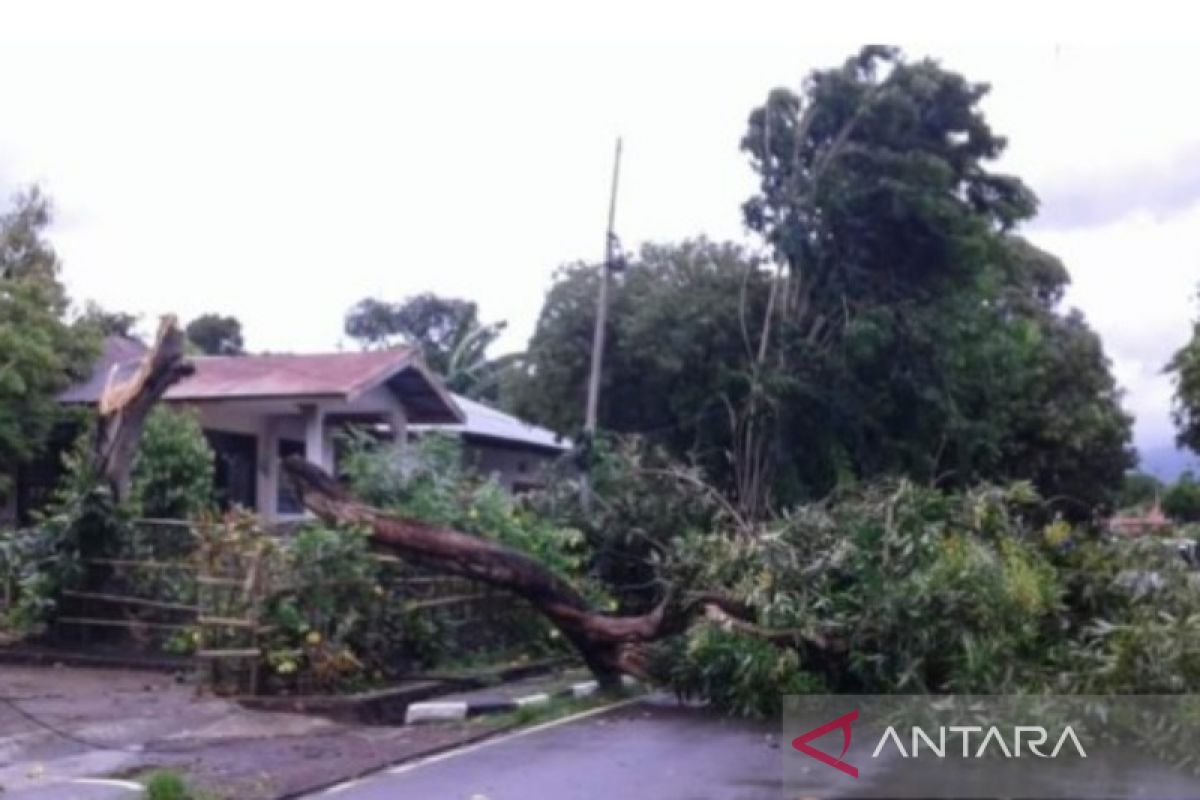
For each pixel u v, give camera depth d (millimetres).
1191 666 11812
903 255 30594
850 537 14406
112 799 9844
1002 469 37531
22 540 17797
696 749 12117
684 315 31219
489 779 10758
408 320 58156
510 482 34031
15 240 24828
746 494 29328
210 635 14531
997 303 34188
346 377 24156
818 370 29703
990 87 31141
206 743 12242
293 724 13336
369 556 15500
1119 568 13992
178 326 17922
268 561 14508
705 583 14836
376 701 14180
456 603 17406
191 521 18016
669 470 20797
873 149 30219
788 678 13805
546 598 15594
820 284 30688
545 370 33188
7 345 22000
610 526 19891
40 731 12539
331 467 26875
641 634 15086
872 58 30672
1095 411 41688
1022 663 13016
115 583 17562
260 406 24422
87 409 23016
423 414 27188
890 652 13406
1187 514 43094
